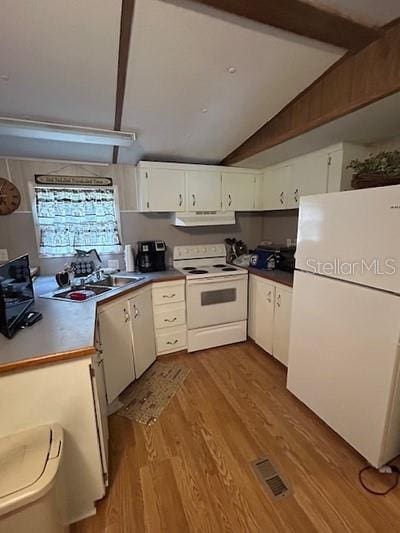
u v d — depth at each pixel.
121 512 1.26
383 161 1.47
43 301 1.80
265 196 3.03
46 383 1.10
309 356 1.78
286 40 1.31
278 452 1.58
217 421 1.83
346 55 1.43
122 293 2.02
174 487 1.37
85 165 2.60
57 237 2.58
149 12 1.12
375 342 1.33
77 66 1.38
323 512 1.24
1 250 2.41
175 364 2.54
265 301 2.61
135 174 2.80
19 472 0.90
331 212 1.52
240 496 1.32
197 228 3.20
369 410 1.39
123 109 1.81
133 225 2.88
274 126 2.10
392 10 1.14
